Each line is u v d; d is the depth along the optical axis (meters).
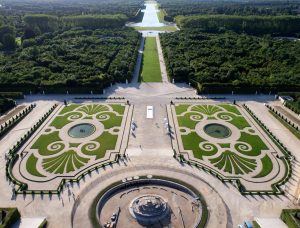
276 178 79.25
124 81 143.75
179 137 97.81
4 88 132.12
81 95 131.25
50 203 70.81
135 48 191.75
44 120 108.94
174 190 74.50
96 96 129.75
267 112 115.56
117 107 119.12
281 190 74.81
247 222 63.81
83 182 77.12
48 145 93.50
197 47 184.50
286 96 126.44
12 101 120.31
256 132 100.94
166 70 158.75
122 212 67.88
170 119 109.44
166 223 64.88
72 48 184.88
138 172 80.19
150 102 123.44
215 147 92.38
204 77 135.38
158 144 93.81
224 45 187.38
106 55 170.88
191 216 66.81
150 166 82.94
